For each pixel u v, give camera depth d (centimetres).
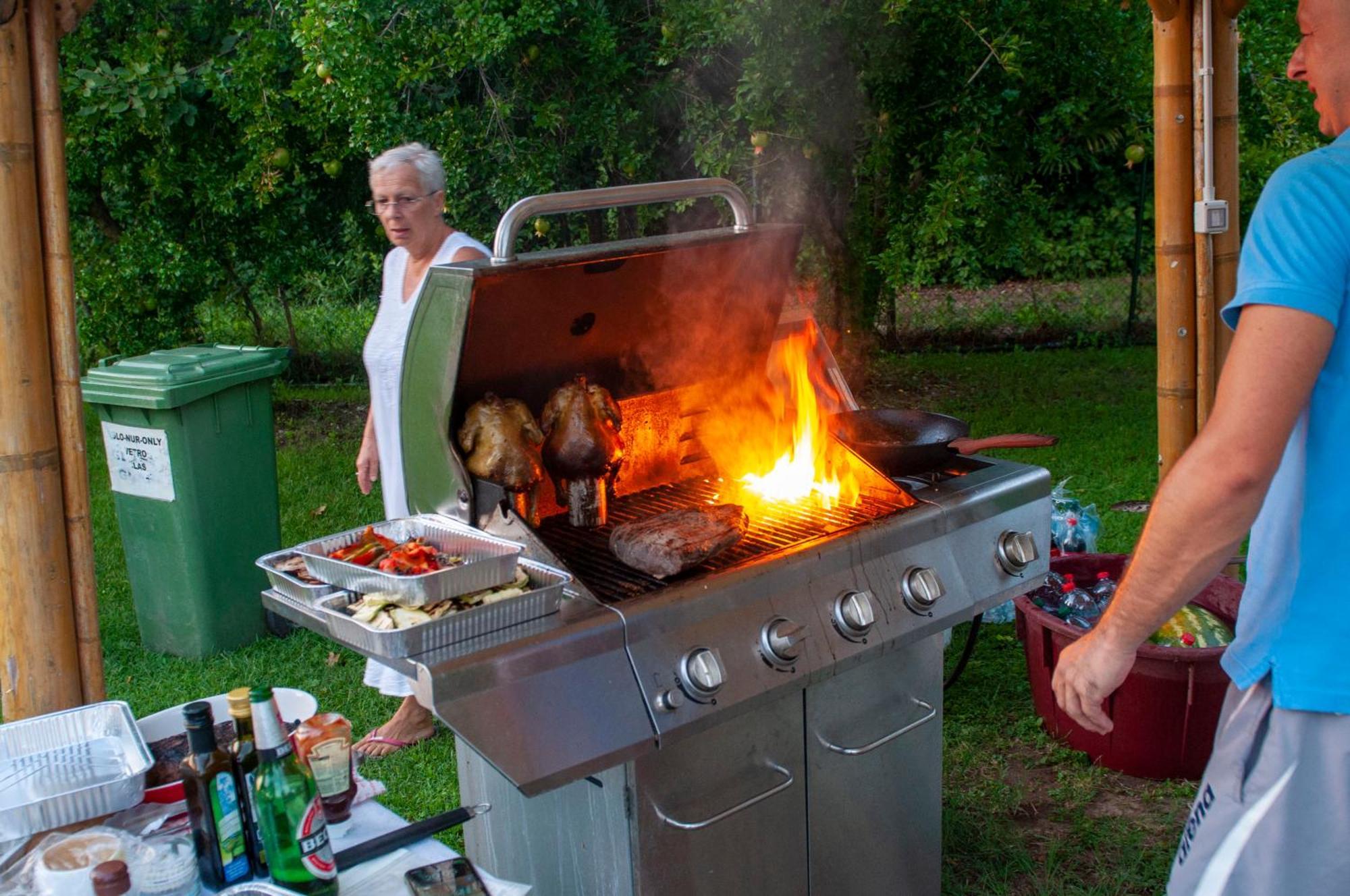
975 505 262
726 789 227
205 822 171
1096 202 1230
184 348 484
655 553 212
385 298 351
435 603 189
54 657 258
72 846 166
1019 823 339
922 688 268
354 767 212
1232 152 361
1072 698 183
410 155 327
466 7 507
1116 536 564
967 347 1055
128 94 616
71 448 256
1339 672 159
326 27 520
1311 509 161
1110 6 612
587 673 194
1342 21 159
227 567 473
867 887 266
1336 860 163
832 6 514
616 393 270
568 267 229
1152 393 864
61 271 249
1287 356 149
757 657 216
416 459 239
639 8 596
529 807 239
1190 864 178
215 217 725
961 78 562
